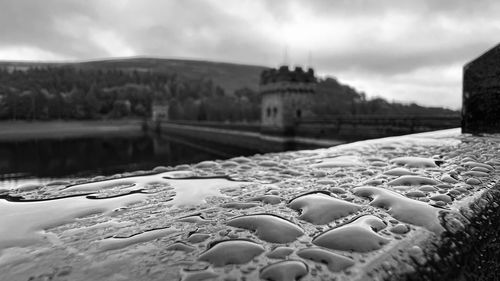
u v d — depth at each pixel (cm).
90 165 3569
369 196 154
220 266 89
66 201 163
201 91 12444
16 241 111
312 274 83
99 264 93
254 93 11594
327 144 2472
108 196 172
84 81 11150
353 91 9956
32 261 96
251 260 92
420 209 127
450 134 452
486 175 192
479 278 108
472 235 114
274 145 3189
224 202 157
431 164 236
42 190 186
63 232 120
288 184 191
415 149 321
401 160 259
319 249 95
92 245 107
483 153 275
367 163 258
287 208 142
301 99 3153
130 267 91
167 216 136
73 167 3447
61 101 8850
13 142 5738
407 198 144
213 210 143
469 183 173
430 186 168
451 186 167
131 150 4925
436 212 124
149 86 12238
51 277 86
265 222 118
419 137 433
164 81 13450
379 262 89
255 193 172
